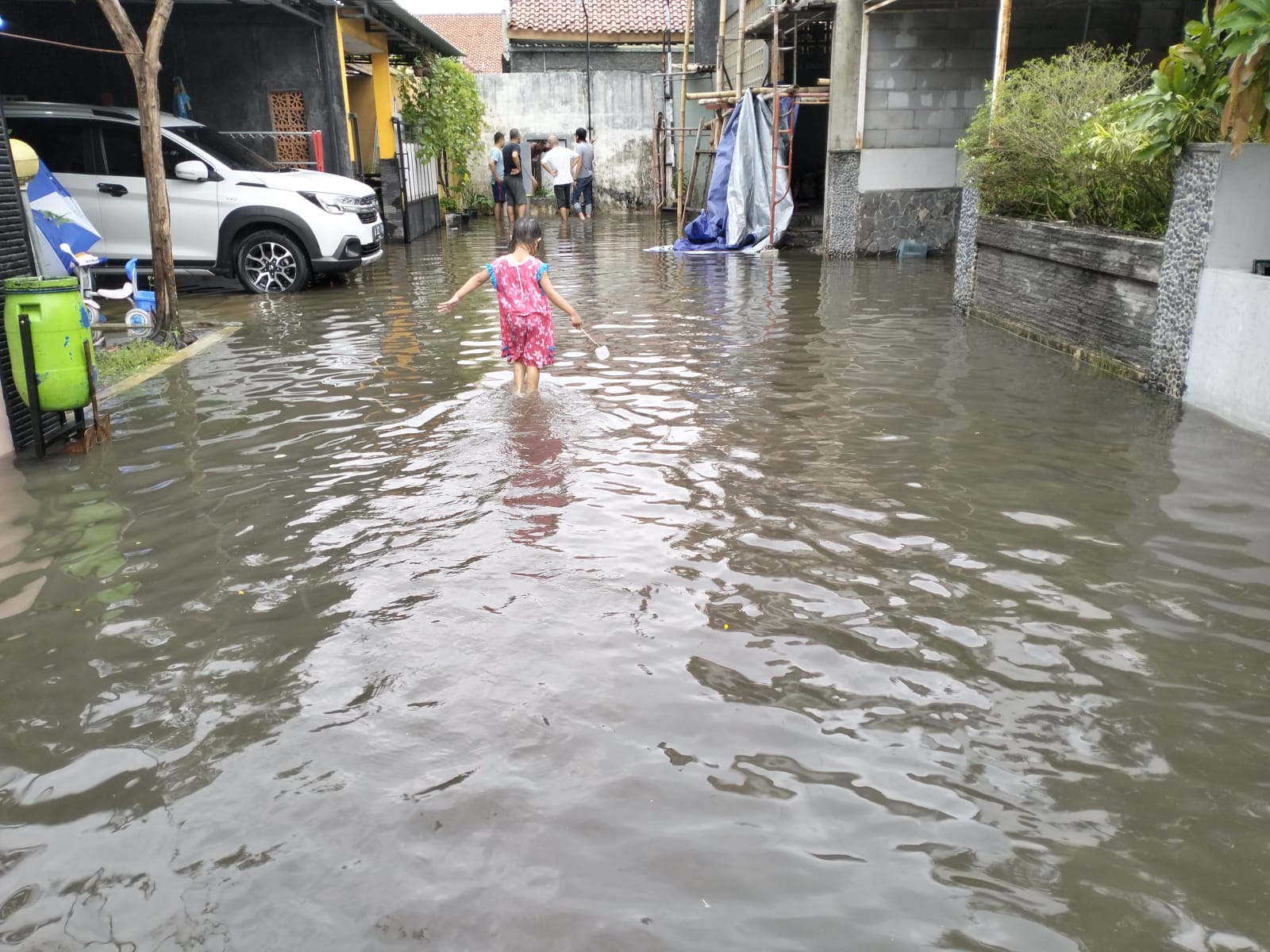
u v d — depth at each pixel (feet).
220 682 10.47
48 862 7.85
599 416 20.04
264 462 17.67
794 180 66.33
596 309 33.55
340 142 47.65
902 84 46.44
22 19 44.04
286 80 46.62
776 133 49.42
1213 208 19.31
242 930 7.08
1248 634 11.06
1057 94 27.66
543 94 81.56
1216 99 20.25
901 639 11.07
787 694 10.03
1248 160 19.08
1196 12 44.57
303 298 36.91
